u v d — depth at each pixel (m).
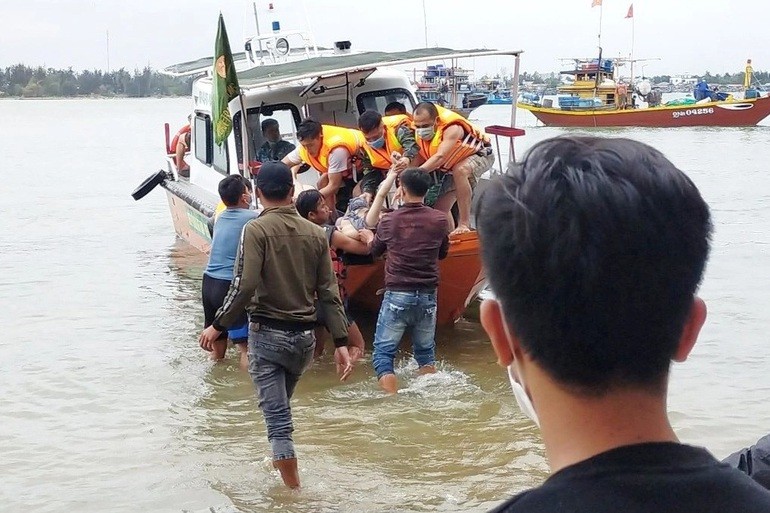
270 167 5.21
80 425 6.15
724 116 42.94
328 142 8.02
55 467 5.43
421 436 5.82
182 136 12.09
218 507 4.86
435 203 7.96
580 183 1.14
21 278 11.16
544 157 1.19
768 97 42.25
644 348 1.13
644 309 1.13
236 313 5.10
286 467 5.03
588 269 1.12
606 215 1.12
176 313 9.34
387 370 6.62
